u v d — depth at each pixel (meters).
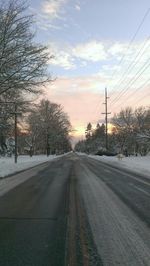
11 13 26.17
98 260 6.73
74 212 11.53
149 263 6.56
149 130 84.81
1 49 25.97
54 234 8.66
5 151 77.81
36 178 24.48
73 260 6.72
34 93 29.81
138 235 8.57
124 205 12.85
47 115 98.06
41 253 7.15
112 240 8.12
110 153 88.69
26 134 93.50
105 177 24.59
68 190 17.45
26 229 9.20
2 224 9.81
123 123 99.94
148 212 11.48
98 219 10.41
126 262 6.61
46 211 11.77
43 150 121.19
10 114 35.12
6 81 27.17
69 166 40.31
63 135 121.00
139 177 24.52
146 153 91.25
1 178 24.45
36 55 27.23
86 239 8.20
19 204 13.27
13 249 7.43
